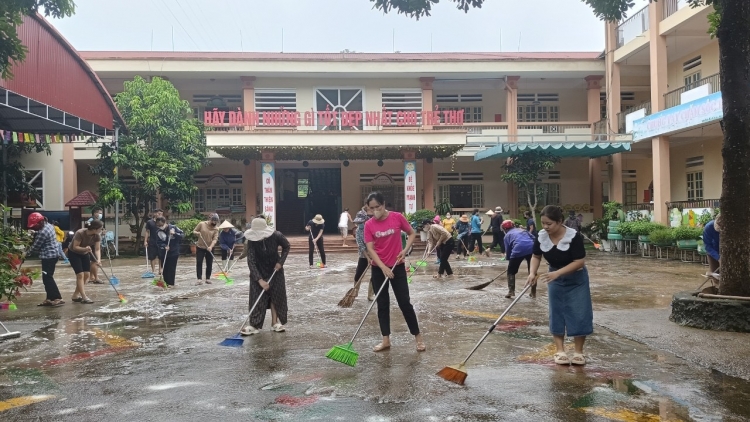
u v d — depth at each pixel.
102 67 21.34
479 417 3.87
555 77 23.41
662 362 5.17
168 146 20.20
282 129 20.25
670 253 16.86
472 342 6.05
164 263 11.11
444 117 21.52
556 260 5.01
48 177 21.91
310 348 5.86
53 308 8.70
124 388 4.61
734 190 6.67
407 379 4.73
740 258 6.65
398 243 5.70
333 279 12.13
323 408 4.08
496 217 17.97
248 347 5.94
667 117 17.81
